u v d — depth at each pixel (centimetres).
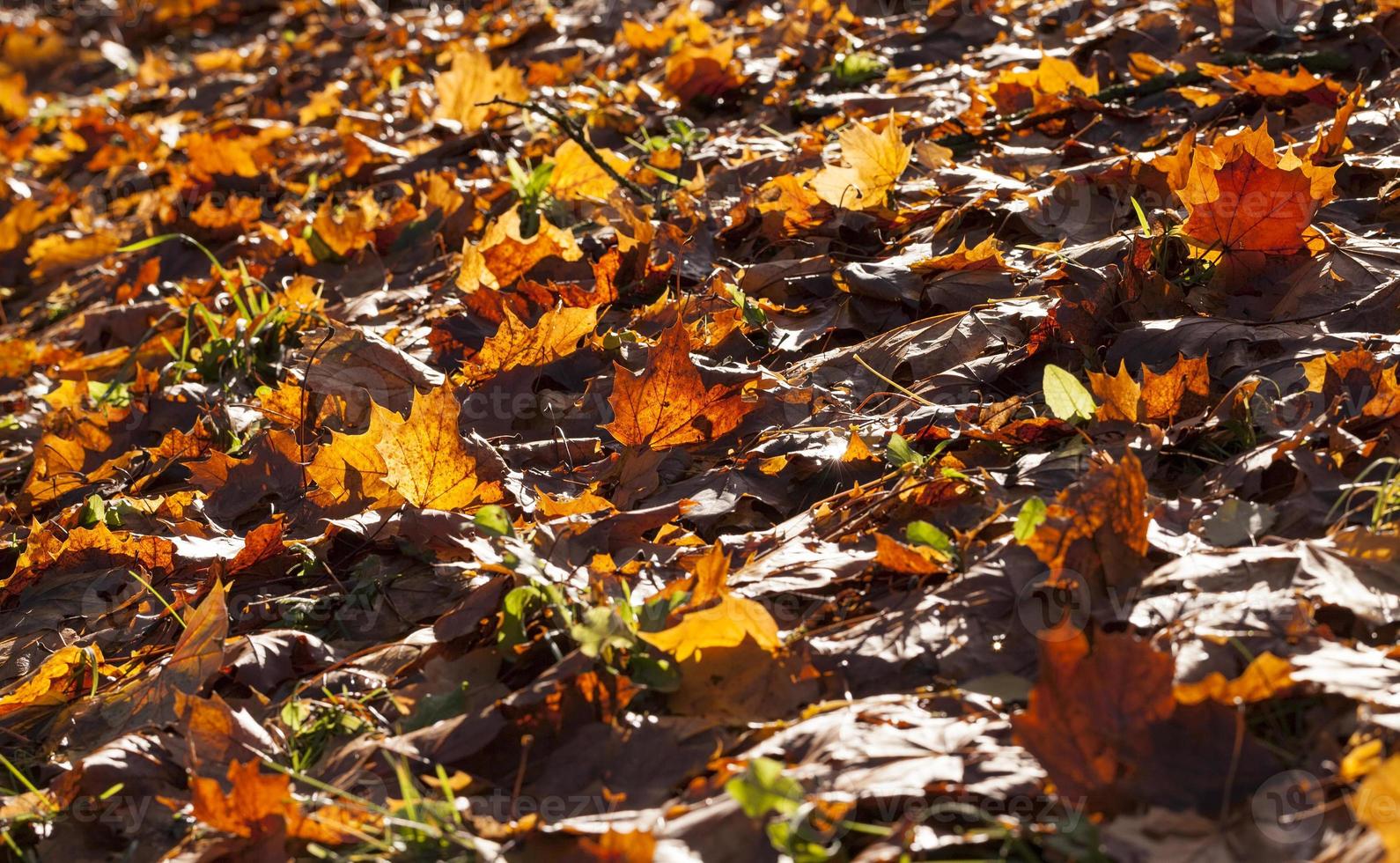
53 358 395
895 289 331
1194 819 272
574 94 457
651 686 287
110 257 468
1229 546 289
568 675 287
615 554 303
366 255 384
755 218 356
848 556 296
